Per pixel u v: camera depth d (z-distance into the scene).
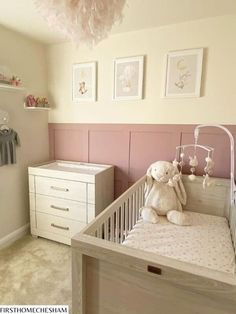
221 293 0.71
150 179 1.99
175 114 2.10
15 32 2.17
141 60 2.12
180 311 0.80
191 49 1.95
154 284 0.82
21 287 1.69
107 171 2.27
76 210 2.16
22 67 2.28
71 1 0.76
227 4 1.67
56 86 2.59
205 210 2.06
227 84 1.90
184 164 2.13
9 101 2.16
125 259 0.84
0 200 2.17
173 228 1.75
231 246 1.53
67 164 2.59
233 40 1.83
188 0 1.61
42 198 2.30
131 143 2.32
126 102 2.28
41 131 2.61
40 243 2.31
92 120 2.47
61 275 1.82
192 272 0.74
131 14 1.82
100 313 0.96
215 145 2.00
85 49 2.37
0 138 2.08
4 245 2.24
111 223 1.38
